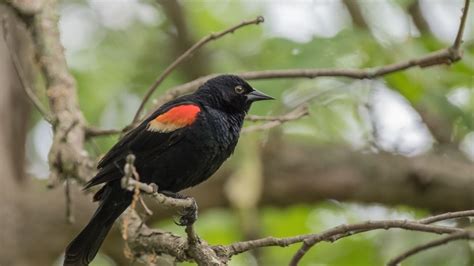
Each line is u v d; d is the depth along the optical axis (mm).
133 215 8969
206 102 9586
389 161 14094
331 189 14156
